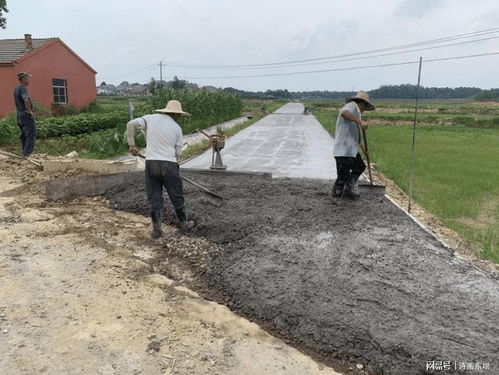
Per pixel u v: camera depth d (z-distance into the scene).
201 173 8.30
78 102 23.69
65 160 8.15
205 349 2.96
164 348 2.92
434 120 35.53
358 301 3.52
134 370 2.67
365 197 6.60
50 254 4.30
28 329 3.02
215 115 25.03
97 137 11.32
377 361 2.95
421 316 3.31
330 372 2.86
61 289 3.60
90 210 6.05
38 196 6.50
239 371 2.75
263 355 2.96
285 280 3.89
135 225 5.55
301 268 4.11
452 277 3.95
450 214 6.84
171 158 4.98
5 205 5.93
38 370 2.61
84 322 3.14
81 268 4.03
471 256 4.69
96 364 2.70
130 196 6.50
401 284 3.79
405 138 18.53
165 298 3.62
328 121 25.25
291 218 5.48
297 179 7.96
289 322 3.38
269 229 5.09
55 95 21.77
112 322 3.17
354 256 4.36
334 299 3.56
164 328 3.16
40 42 20.98
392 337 3.07
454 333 3.10
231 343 3.06
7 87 18.55
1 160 8.57
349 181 6.35
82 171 7.83
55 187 6.40
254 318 3.53
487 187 8.63
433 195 7.91
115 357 2.78
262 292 3.74
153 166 4.91
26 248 4.41
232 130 19.42
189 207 5.93
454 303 3.49
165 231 5.35
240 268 4.19
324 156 11.85
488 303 3.51
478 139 19.03
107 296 3.54
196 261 4.52
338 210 5.85
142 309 3.39
